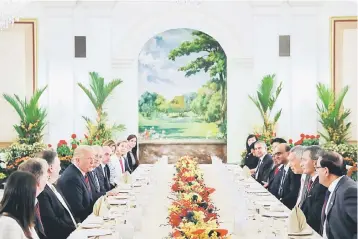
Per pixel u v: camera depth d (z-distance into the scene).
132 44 13.01
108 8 12.72
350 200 4.25
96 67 12.72
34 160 4.07
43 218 4.80
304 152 5.46
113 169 8.73
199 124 13.59
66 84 12.54
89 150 6.05
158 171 8.30
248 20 12.91
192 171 7.17
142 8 13.01
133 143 10.85
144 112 13.54
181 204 4.54
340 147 11.45
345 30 12.55
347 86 11.96
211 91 13.54
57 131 12.55
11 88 12.51
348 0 12.53
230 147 12.99
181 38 13.48
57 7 12.50
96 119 12.23
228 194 6.02
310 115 12.65
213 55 13.42
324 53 12.67
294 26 12.66
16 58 12.48
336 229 4.29
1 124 12.53
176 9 12.98
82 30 12.70
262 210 5.10
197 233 3.50
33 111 11.59
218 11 12.96
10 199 3.29
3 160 10.66
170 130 13.59
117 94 12.91
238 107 12.93
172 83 13.58
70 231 4.89
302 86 12.65
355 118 12.54
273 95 12.61
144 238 4.20
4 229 3.21
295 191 6.62
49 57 12.53
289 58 12.71
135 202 5.39
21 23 12.42
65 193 5.83
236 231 4.33
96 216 4.88
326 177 4.45
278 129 12.67
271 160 8.81
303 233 4.14
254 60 12.74
